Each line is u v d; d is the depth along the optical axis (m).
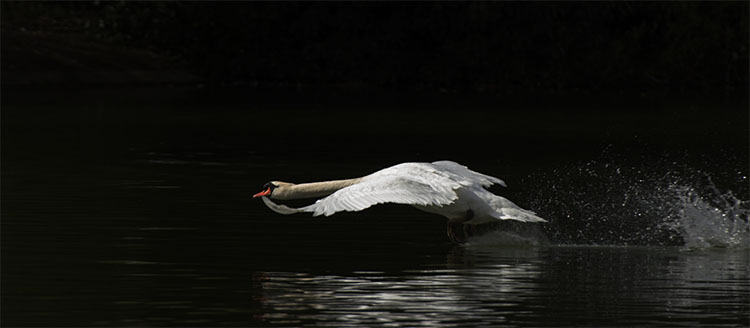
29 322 7.92
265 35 44.12
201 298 8.62
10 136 21.95
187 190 14.72
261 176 16.34
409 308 8.33
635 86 43.41
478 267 9.98
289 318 8.02
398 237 11.52
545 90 42.59
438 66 42.81
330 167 17.58
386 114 29.83
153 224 12.02
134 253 10.41
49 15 47.03
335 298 8.64
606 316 8.13
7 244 10.76
